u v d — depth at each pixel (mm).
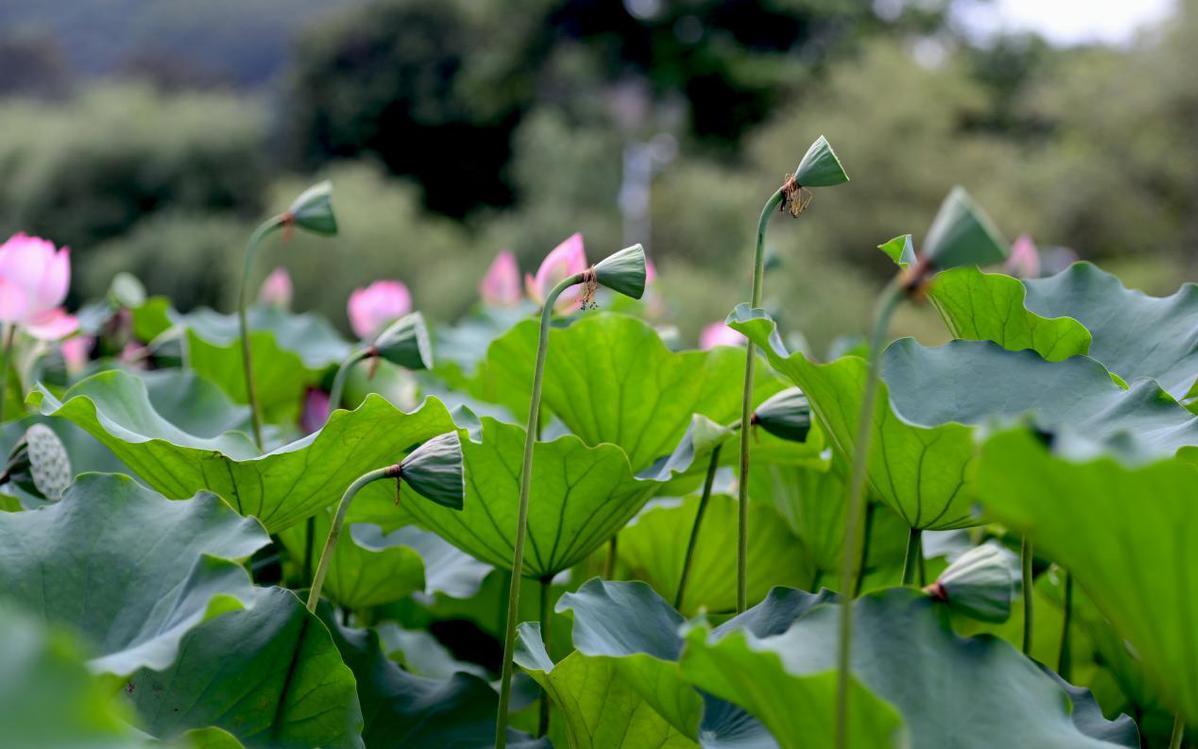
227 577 1003
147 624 1014
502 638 1823
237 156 29688
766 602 1116
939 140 21609
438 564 1756
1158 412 1208
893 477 1189
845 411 1156
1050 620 1753
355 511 1575
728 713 1087
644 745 1146
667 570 1895
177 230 24594
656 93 31734
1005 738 910
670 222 21422
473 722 1319
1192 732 1270
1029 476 714
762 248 1248
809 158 1225
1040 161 21812
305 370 2734
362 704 1329
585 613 1124
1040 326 1444
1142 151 20250
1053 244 20531
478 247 21641
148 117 29641
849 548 745
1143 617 774
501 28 33469
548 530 1431
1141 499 687
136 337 2969
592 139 24375
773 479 1901
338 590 1670
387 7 34281
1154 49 20547
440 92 33594
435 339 3025
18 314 1784
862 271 20766
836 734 758
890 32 34312
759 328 1174
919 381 1307
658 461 1759
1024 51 33062
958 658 962
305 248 18656
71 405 1262
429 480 1147
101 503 1112
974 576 987
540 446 1339
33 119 29984
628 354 1683
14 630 586
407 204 21594
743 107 32125
